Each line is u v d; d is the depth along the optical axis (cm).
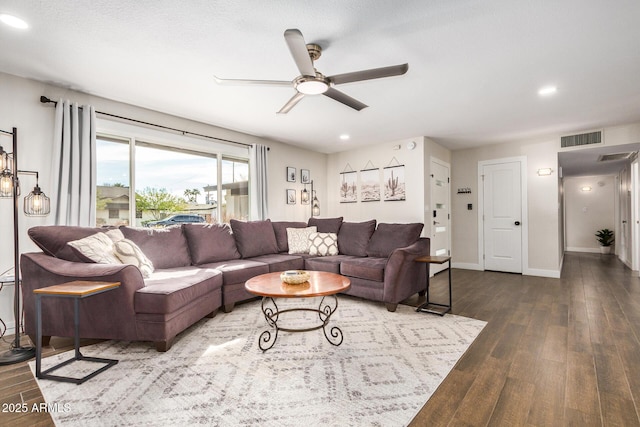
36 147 283
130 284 224
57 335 231
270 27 205
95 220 309
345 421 149
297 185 564
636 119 402
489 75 276
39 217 282
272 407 160
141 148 369
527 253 510
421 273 374
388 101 338
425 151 493
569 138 468
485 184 552
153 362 211
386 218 536
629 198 575
